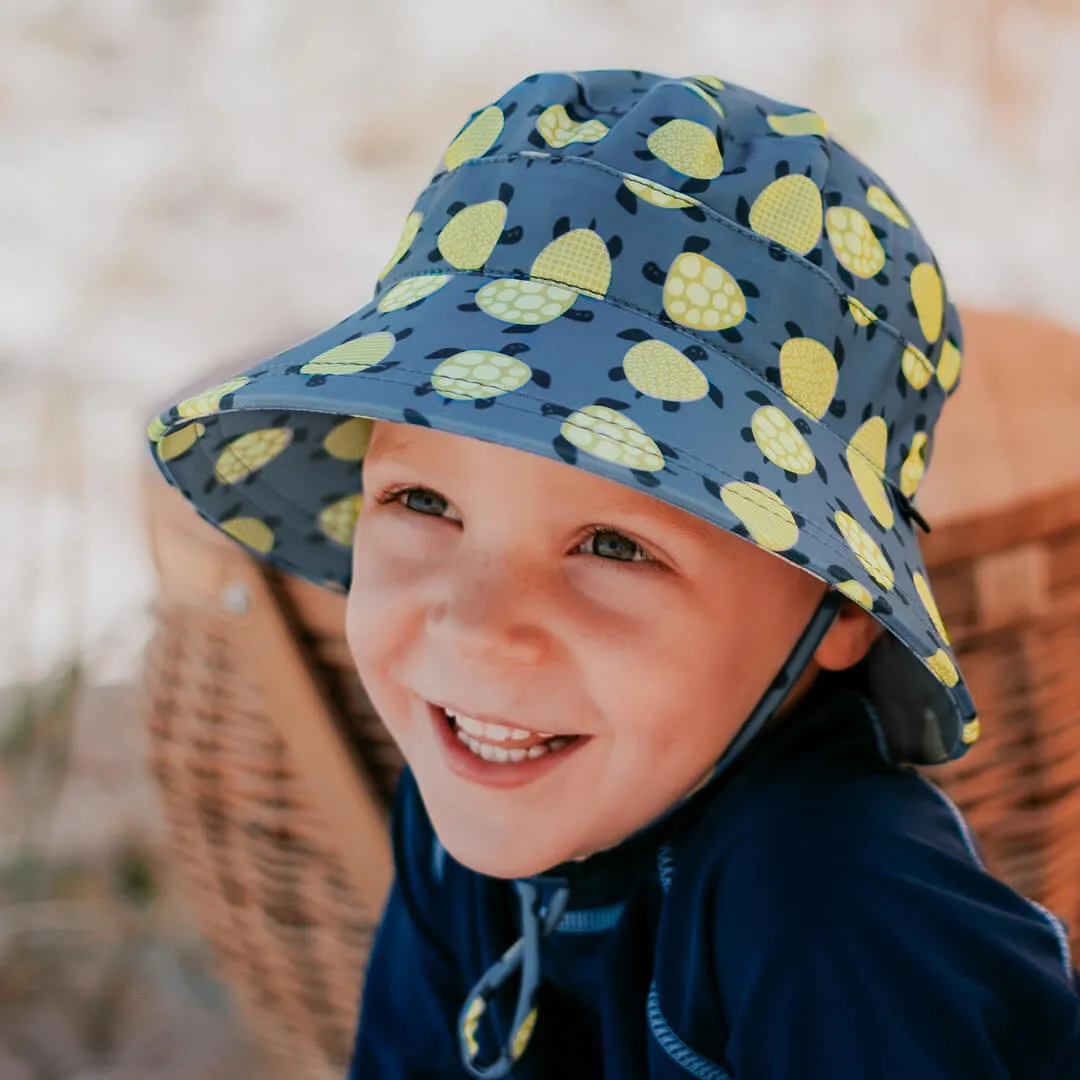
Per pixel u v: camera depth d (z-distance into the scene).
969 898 0.87
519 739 0.92
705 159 0.85
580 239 0.83
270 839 1.33
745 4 4.48
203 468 1.08
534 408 0.75
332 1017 1.44
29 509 2.43
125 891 1.82
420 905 1.16
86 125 3.96
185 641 1.31
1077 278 3.22
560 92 0.89
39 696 2.02
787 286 0.84
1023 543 1.16
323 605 1.22
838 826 0.89
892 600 0.81
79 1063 1.59
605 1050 0.98
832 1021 0.83
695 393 0.78
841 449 0.85
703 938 0.91
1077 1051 0.83
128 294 3.24
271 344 1.55
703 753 0.90
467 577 0.87
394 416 0.75
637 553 0.86
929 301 0.93
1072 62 3.94
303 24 4.46
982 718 1.19
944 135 3.78
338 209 3.65
